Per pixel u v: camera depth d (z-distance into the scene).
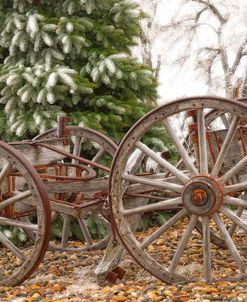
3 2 8.16
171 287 4.23
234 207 8.34
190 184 4.37
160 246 6.28
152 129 8.01
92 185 5.15
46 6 8.30
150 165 5.88
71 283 4.98
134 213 4.54
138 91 8.32
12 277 4.76
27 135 7.79
